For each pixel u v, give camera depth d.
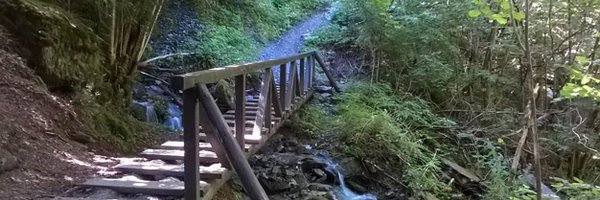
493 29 7.47
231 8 10.40
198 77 2.52
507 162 6.52
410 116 7.06
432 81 7.91
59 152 3.71
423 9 8.13
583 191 4.82
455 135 7.11
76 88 4.75
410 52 8.10
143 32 5.72
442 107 8.17
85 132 4.38
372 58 8.62
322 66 8.17
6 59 4.30
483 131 7.25
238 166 2.52
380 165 5.82
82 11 5.57
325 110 7.17
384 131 6.07
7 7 4.57
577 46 6.44
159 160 3.84
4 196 2.81
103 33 5.55
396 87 8.10
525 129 6.24
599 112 6.84
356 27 8.82
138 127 5.38
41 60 4.51
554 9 6.27
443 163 6.29
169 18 8.77
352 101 6.93
